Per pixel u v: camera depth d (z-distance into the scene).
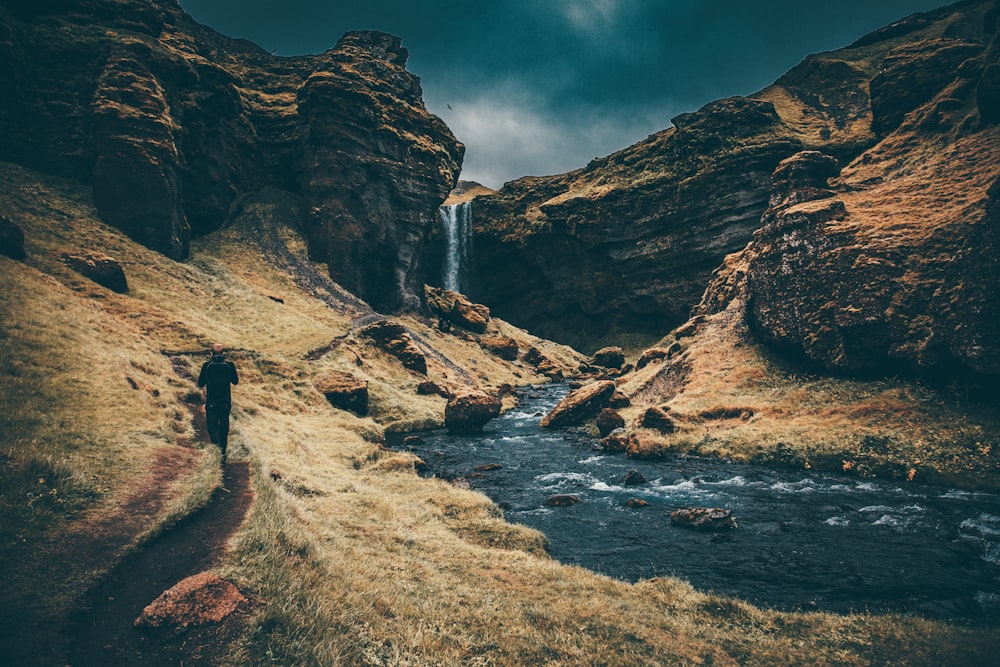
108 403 14.86
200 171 63.62
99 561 6.25
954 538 14.33
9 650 4.43
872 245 29.27
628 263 97.19
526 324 115.81
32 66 48.34
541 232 108.06
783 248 33.91
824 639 8.07
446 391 48.44
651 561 12.94
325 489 14.64
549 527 15.88
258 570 6.62
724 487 20.61
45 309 22.73
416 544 11.41
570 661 6.84
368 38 98.25
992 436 20.88
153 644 4.91
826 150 73.38
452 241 116.44
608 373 78.25
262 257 66.19
